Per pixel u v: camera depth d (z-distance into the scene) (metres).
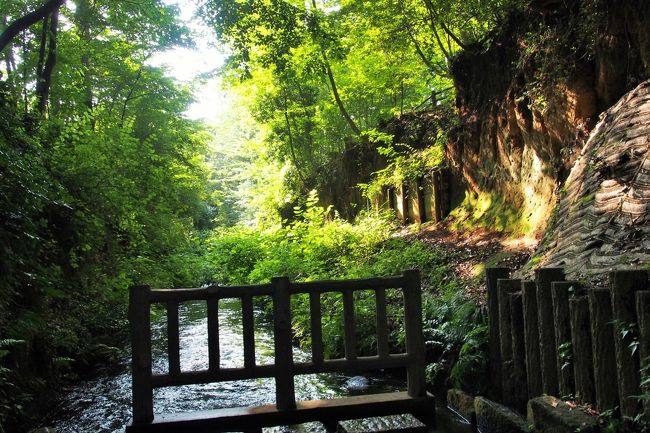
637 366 3.39
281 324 4.61
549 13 8.05
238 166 42.09
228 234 23.94
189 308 15.14
